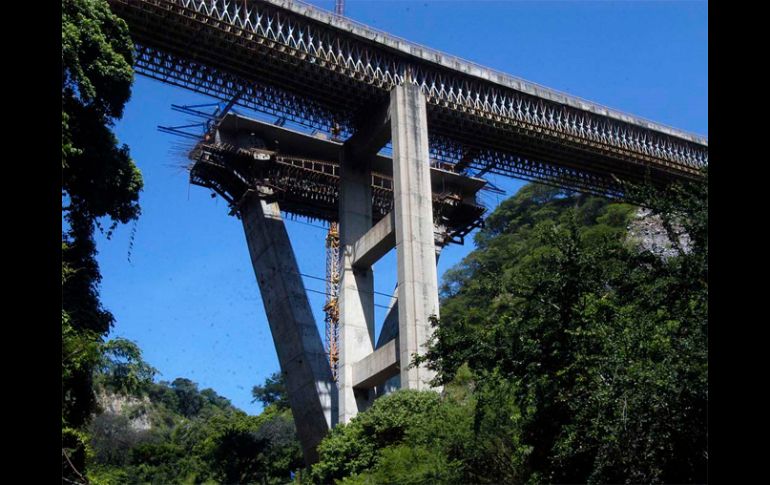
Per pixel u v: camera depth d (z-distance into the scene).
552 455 23.27
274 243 56.97
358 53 51.28
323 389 52.81
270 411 102.44
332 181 60.88
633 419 19.88
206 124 57.94
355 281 54.84
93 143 36.31
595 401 21.12
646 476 19.88
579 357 22.50
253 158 57.59
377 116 53.34
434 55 53.72
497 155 59.97
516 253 88.69
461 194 65.25
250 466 77.62
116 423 80.44
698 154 64.38
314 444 52.09
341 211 56.38
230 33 46.31
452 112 54.03
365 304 54.72
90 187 36.72
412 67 53.34
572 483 22.48
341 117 54.59
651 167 61.62
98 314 36.97
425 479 30.30
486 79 55.31
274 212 58.16
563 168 61.97
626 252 24.05
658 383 19.61
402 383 45.97
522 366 24.27
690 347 20.23
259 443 78.44
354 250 55.31
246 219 59.41
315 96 52.16
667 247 24.16
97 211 37.38
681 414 19.62
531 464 24.80
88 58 36.38
